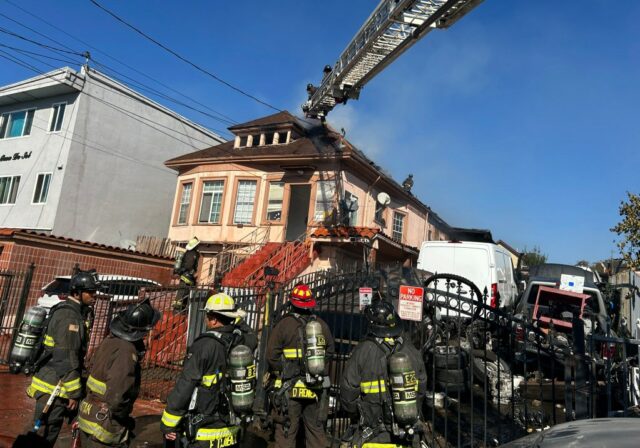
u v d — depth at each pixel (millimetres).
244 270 14953
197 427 3145
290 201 18781
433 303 5035
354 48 12891
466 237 25016
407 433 3105
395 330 3422
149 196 24172
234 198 19781
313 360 4285
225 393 3291
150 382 7289
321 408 4504
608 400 4074
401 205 21750
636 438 2205
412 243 22375
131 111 23484
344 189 17844
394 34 11328
